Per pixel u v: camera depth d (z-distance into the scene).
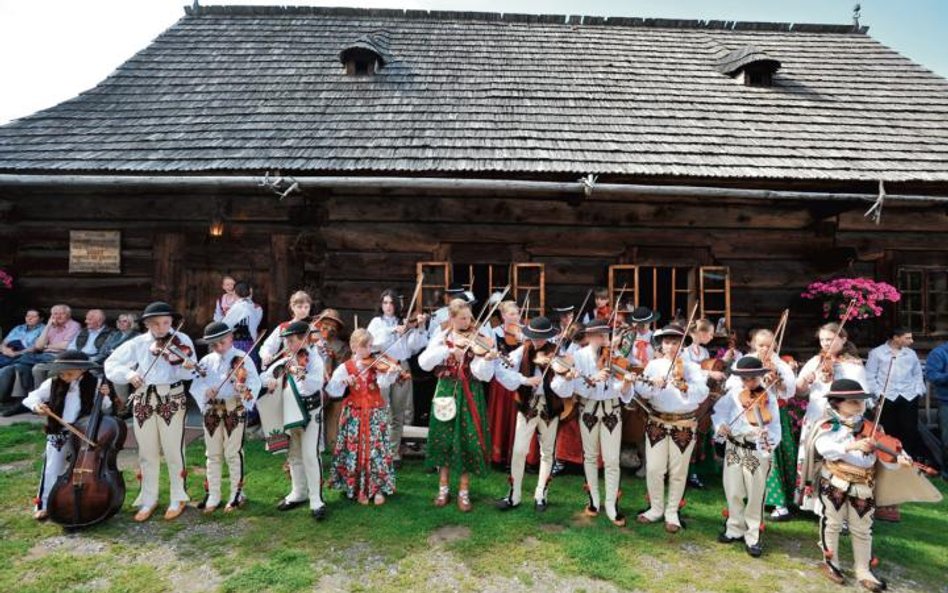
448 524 3.66
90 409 3.65
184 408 3.76
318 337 4.46
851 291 5.64
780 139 6.30
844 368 3.97
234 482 3.81
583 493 4.25
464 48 8.33
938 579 3.19
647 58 8.25
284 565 3.10
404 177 5.68
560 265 6.17
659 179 5.69
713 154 5.95
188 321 6.43
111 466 3.58
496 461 4.73
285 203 6.36
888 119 6.79
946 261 6.38
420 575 3.05
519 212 6.16
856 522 3.10
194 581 2.96
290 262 6.35
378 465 3.94
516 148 5.93
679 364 3.65
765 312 6.23
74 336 6.27
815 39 9.12
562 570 3.12
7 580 2.91
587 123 6.48
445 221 6.18
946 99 7.29
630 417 4.75
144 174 5.65
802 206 6.28
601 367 3.72
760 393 3.43
